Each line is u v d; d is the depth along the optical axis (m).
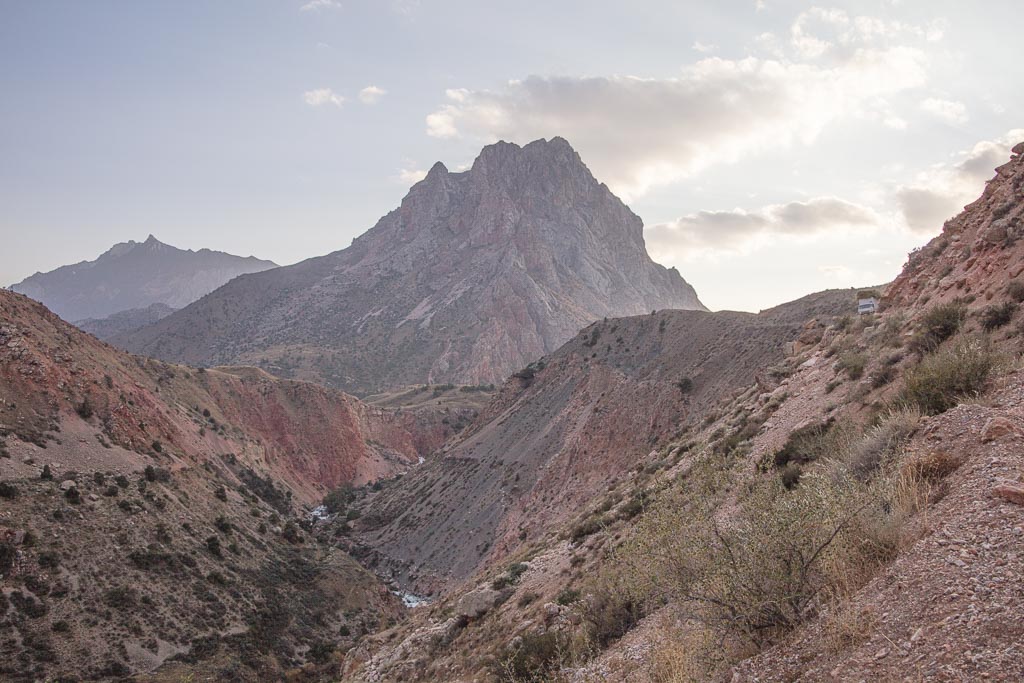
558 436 96.12
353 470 190.38
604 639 12.09
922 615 4.97
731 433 23.77
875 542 6.51
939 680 4.11
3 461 62.72
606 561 17.38
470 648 21.25
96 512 63.09
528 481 90.69
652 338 104.06
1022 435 7.12
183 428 113.94
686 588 7.26
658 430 69.62
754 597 6.45
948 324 15.20
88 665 47.94
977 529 5.67
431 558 91.19
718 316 93.19
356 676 28.47
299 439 186.50
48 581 52.84
